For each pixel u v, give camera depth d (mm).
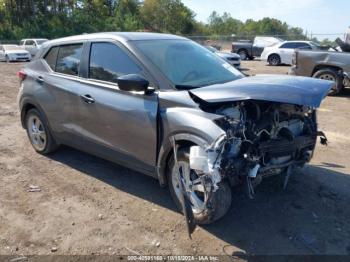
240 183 3521
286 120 3848
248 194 3422
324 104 9734
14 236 3512
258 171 3473
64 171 4992
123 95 4031
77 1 62188
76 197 4266
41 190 4445
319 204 4094
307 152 4062
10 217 3838
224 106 3471
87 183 4625
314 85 3441
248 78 3984
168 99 3641
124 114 3982
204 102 3416
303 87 3336
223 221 3746
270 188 4418
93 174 4887
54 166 5160
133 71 4023
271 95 3148
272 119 3592
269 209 3975
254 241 3434
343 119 8086
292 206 4039
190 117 3416
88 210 3977
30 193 4367
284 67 22562
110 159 4418
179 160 3611
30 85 5316
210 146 3188
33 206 4062
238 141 3332
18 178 4781
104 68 4344
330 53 10578
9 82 14156
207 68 4273
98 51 4465
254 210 3949
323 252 3291
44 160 5383
